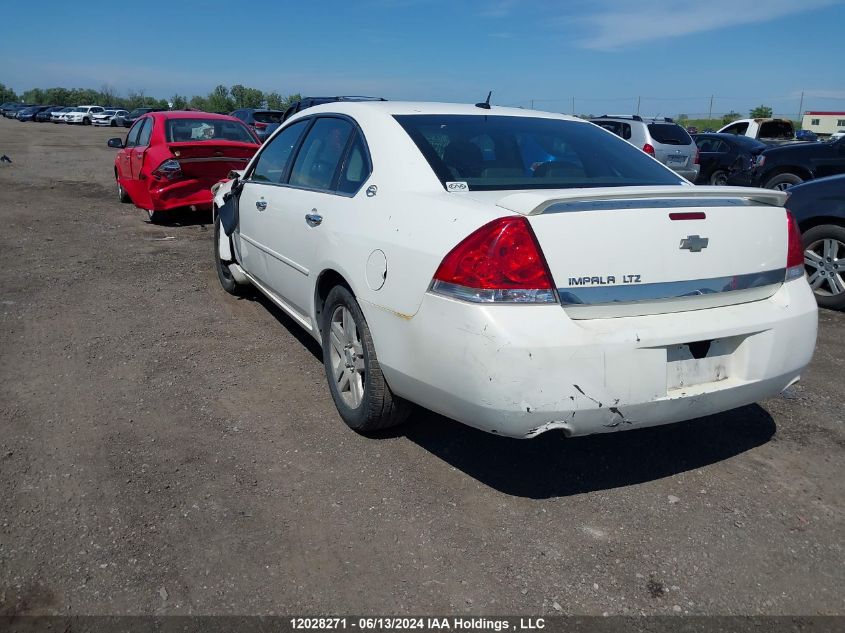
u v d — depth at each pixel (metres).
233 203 5.41
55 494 2.99
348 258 3.30
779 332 2.94
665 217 2.71
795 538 2.78
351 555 2.64
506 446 3.47
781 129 19.33
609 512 2.93
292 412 3.81
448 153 3.33
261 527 2.79
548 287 2.55
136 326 5.19
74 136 35.09
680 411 2.79
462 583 2.50
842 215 5.86
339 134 3.95
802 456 3.42
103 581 2.47
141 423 3.64
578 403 2.57
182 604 2.38
